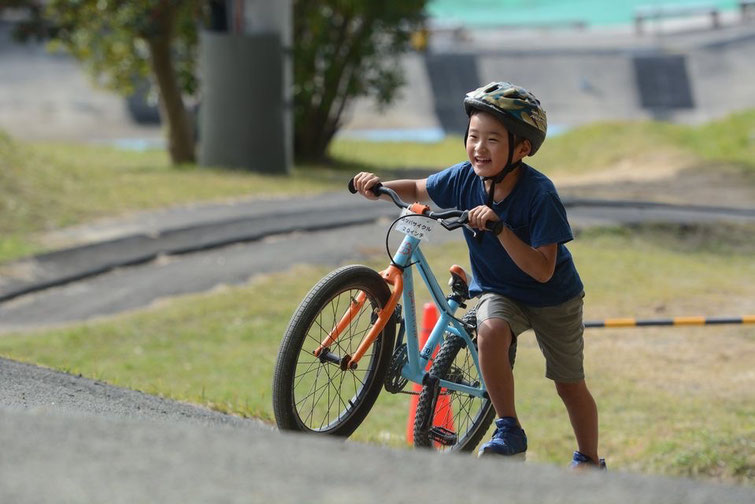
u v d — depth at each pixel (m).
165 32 93.12
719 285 49.88
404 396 34.97
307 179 84.44
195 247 55.69
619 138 114.44
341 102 114.81
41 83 160.38
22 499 7.71
